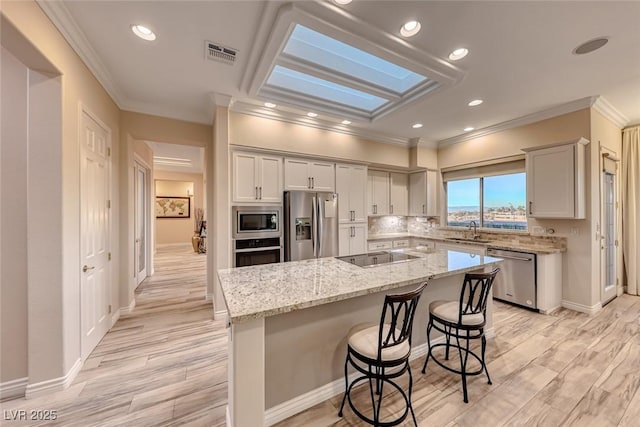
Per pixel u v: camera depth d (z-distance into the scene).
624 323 3.11
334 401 1.89
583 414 1.74
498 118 3.89
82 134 2.27
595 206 3.42
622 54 2.34
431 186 5.22
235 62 2.47
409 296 1.58
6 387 1.88
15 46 1.63
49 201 1.91
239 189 3.48
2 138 1.89
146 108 3.41
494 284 3.90
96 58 2.37
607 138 3.67
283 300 1.51
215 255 3.28
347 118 3.83
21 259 1.92
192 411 1.79
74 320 2.12
